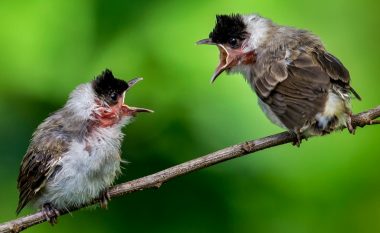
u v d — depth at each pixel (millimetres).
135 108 14820
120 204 16453
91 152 14281
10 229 13938
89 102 14539
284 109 13961
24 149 16578
